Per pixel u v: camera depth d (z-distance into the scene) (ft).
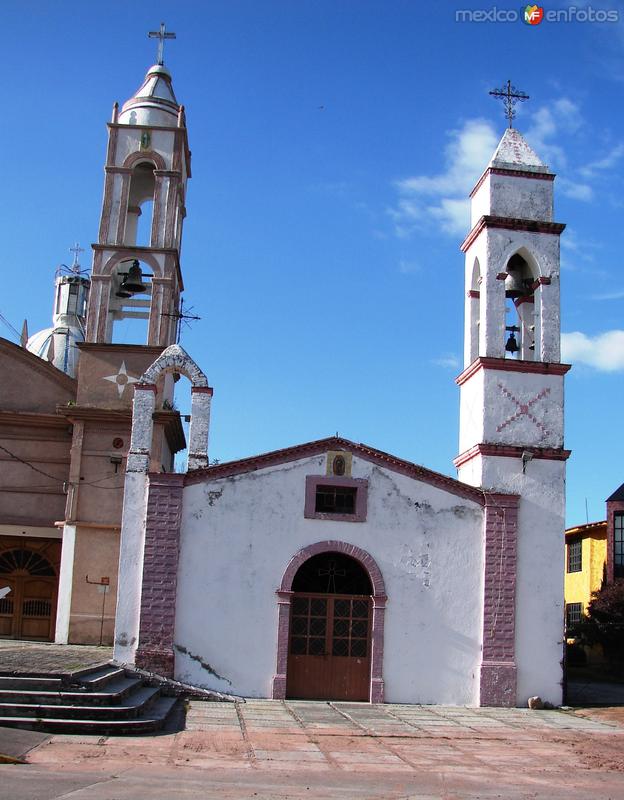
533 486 84.33
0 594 83.87
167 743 53.72
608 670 128.67
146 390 81.87
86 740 52.65
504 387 86.02
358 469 81.61
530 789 45.62
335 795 42.06
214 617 77.56
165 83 113.50
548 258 89.10
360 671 79.36
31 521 98.73
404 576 80.59
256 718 66.13
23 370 102.17
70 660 72.95
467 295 92.63
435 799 42.24
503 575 81.82
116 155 107.34
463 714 74.28
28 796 37.42
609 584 134.92
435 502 82.33
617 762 54.60
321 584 80.84
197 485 79.56
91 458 98.02
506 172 90.02
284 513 79.97
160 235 105.60
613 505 143.43
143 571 77.51
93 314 102.37
